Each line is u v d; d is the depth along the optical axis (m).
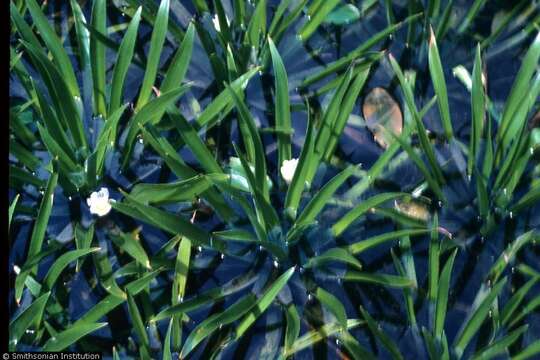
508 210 1.67
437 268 1.58
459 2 1.87
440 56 1.83
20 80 1.71
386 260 1.67
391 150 1.65
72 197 1.69
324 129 1.64
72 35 1.83
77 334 1.56
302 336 1.60
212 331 1.58
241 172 1.70
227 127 1.75
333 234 1.64
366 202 1.60
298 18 1.84
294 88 1.79
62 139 1.64
